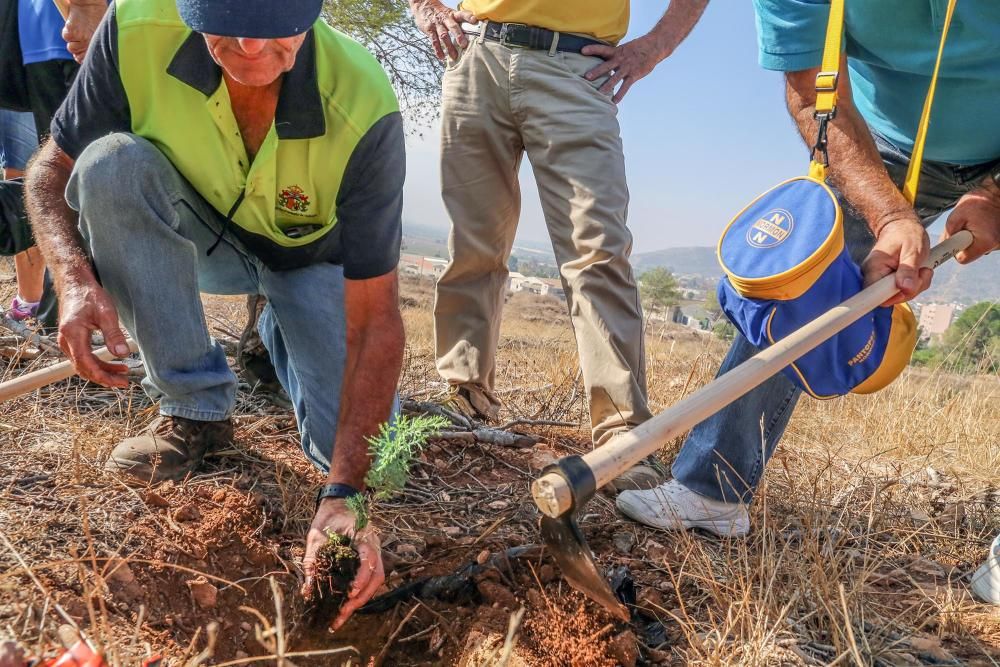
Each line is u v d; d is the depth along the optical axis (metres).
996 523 2.92
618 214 3.01
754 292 2.07
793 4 2.34
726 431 2.56
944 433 3.99
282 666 1.56
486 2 3.24
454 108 3.37
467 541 2.49
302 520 2.44
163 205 2.36
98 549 2.04
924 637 2.09
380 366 2.25
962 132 2.48
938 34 2.28
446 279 3.59
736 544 2.55
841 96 2.33
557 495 1.54
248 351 3.37
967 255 2.43
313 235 2.56
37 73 3.39
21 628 1.73
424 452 3.17
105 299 2.16
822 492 2.88
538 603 2.09
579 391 4.15
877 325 2.17
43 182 2.33
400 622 2.12
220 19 1.82
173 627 1.96
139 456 2.45
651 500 2.65
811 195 2.13
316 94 2.18
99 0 3.14
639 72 3.18
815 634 2.07
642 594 2.20
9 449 2.57
